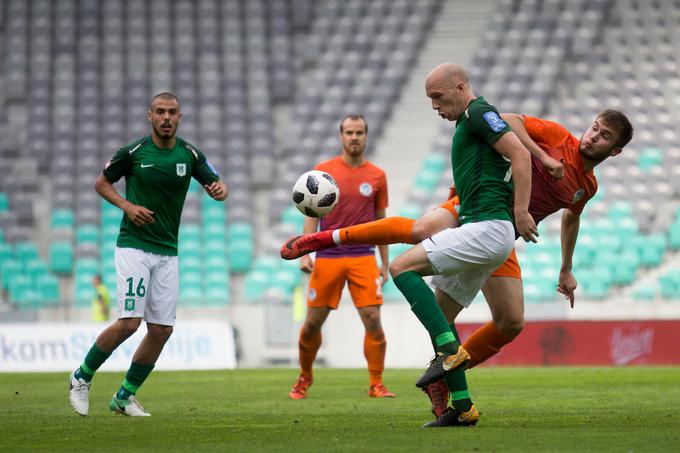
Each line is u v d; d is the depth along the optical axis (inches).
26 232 3385.8
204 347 2287.2
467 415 854.5
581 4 3996.1
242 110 3823.8
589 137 921.5
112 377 1808.6
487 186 826.2
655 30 3951.8
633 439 754.8
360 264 1295.5
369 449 700.0
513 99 3668.8
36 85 3909.9
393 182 3538.4
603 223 3174.2
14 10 4111.7
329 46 4072.3
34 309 2893.7
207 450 711.7
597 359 2293.3
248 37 4097.0
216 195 1049.5
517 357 2326.5
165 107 1000.2
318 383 1631.4
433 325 820.0
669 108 3678.6
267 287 3134.8
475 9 4116.6
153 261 1015.0
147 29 4119.1
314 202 1019.9
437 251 823.1
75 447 743.7
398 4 4121.6
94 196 3521.2
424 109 3782.0
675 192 3334.2
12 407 1152.8
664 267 3090.6
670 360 2269.9
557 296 2947.8
